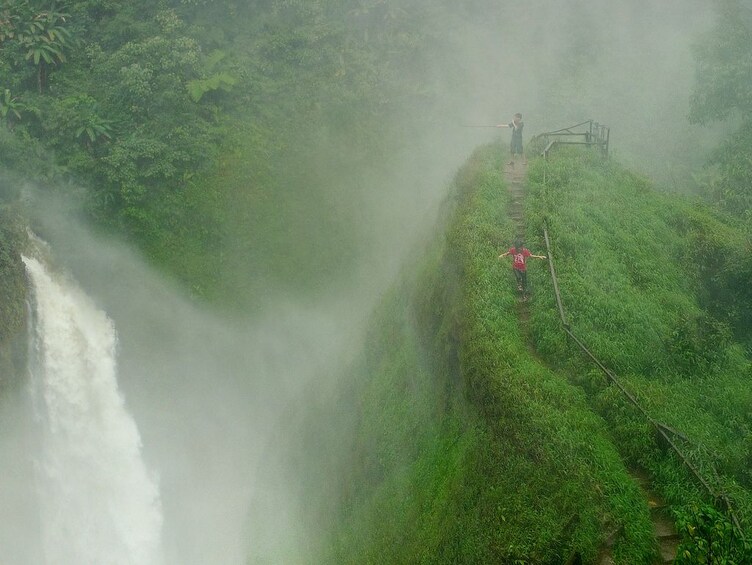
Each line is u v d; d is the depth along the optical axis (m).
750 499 11.71
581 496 11.71
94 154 31.06
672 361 16.11
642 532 11.13
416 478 16.00
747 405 14.98
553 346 15.59
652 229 21.50
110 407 31.20
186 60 32.44
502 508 12.30
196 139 31.89
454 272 18.47
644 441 12.98
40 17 33.00
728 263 20.38
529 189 21.94
